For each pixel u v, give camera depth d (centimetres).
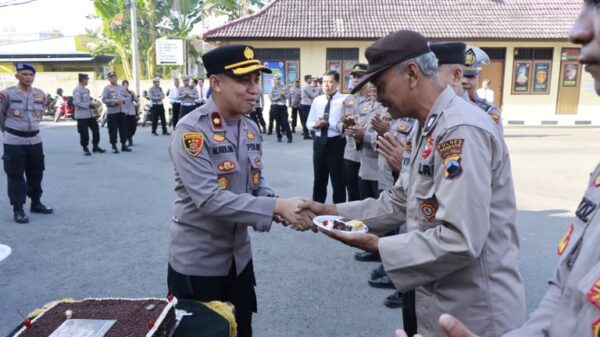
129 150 1130
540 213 592
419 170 178
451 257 157
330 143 584
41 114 596
